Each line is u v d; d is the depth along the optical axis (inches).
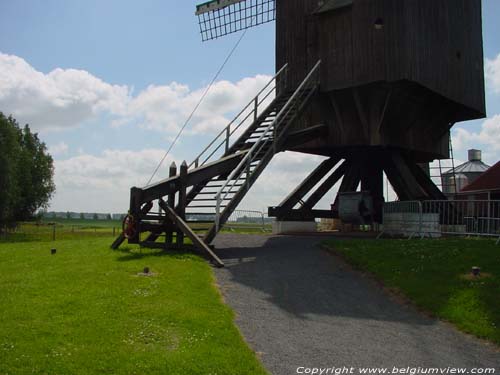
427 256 537.0
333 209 1011.9
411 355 306.3
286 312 385.1
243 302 404.8
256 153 701.9
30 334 282.2
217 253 633.6
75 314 325.1
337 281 488.1
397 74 781.3
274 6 1090.1
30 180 2620.6
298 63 925.8
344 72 837.2
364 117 858.1
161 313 334.0
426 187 987.3
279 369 273.0
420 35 814.5
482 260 504.1
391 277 481.1
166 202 628.1
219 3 1163.3
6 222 2218.3
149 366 250.5
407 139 916.0
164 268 487.5
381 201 970.1
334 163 1001.5
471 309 385.1
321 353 301.1
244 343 302.5
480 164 1748.3
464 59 951.6
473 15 1006.4
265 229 1219.9
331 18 861.8
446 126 1008.9
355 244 644.7
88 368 244.1
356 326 359.3
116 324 308.2
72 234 1957.4
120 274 452.8
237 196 649.6
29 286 400.5
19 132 2723.9
